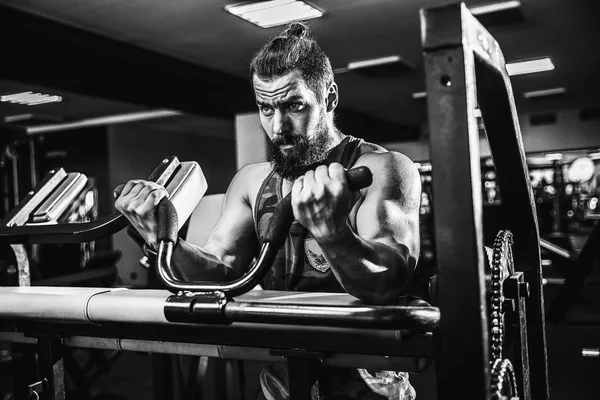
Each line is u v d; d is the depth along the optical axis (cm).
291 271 126
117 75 591
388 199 111
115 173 1154
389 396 125
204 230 194
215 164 1412
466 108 75
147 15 524
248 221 139
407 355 87
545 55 695
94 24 544
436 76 77
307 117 113
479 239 77
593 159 1177
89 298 102
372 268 87
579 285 503
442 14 77
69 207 146
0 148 926
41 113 1059
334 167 79
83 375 365
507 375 92
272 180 132
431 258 674
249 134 821
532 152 1123
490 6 519
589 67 763
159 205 101
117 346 115
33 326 115
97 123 1161
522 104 1029
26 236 130
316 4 504
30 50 505
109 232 123
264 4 501
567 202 1191
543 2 512
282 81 110
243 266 138
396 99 946
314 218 80
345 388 125
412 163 121
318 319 84
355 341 89
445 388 79
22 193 940
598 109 1066
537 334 123
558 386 404
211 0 491
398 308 81
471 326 77
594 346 491
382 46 641
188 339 100
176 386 395
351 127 1028
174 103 672
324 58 117
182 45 620
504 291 104
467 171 76
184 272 122
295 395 95
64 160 1190
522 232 122
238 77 766
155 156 1241
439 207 78
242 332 96
